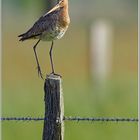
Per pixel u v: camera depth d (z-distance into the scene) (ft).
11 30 116.88
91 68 66.80
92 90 64.28
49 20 39.42
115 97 61.98
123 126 52.37
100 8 139.33
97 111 57.16
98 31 66.59
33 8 138.72
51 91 33.63
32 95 62.54
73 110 56.54
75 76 76.95
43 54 89.35
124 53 94.58
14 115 55.11
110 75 68.18
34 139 52.29
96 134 52.19
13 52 91.61
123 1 142.92
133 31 122.62
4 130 52.26
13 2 141.69
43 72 82.79
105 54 66.85
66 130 52.08
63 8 39.52
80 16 134.82
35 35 39.83
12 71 78.69
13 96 61.87
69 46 100.78
